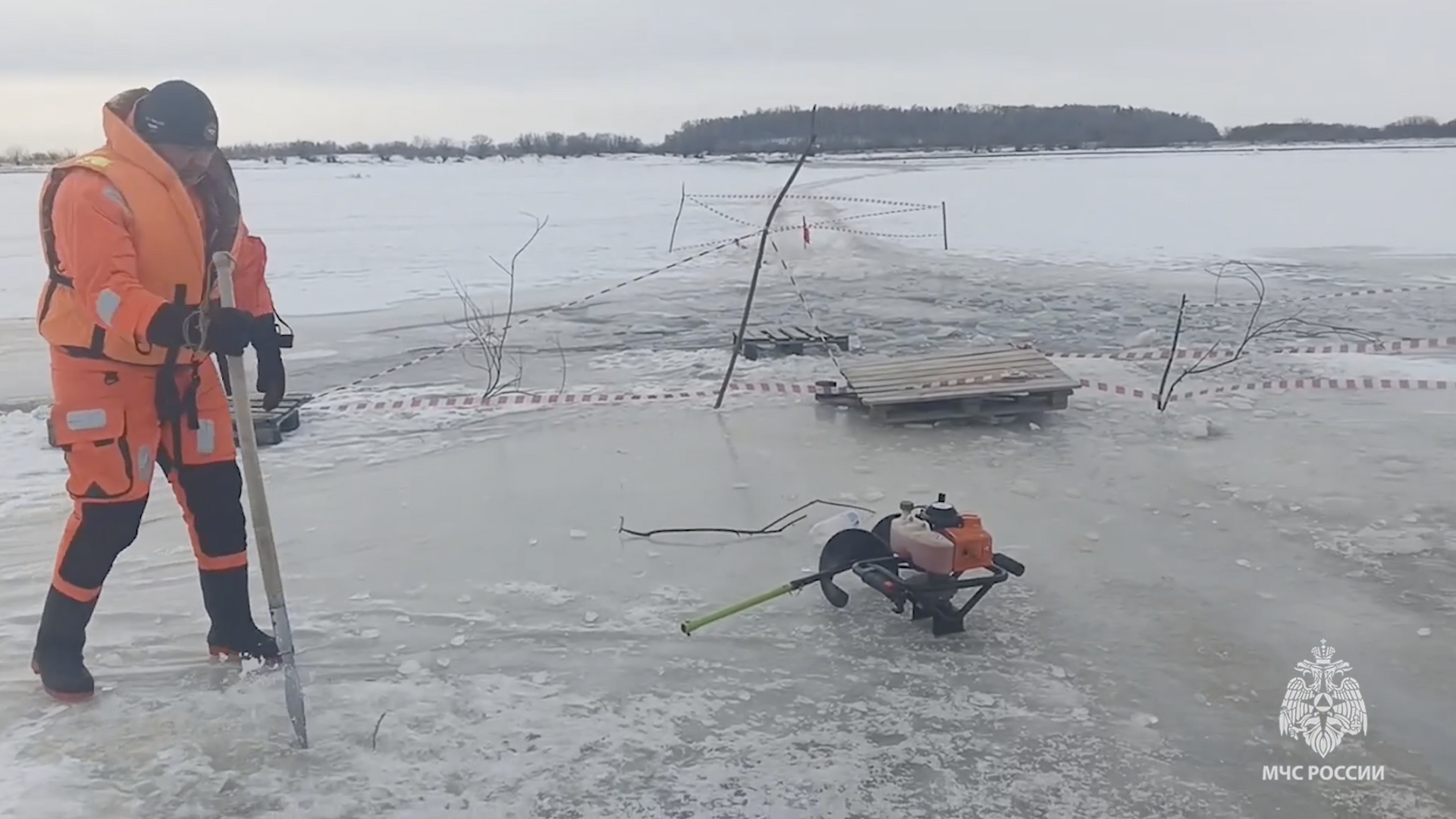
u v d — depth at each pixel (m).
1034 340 11.05
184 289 3.67
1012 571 4.58
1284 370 9.15
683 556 5.25
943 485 6.23
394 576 5.04
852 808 3.29
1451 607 4.60
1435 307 12.55
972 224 24.86
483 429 7.55
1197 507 5.82
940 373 8.01
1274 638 4.34
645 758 3.54
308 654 4.28
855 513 5.30
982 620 4.51
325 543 5.45
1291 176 40.25
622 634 4.44
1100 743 3.62
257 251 3.96
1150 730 3.69
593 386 8.91
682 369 9.61
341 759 3.53
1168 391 8.30
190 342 3.37
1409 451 6.77
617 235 23.44
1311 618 4.51
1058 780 3.42
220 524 4.06
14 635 4.49
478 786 3.39
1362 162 51.41
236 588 4.13
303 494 6.21
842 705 3.86
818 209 29.61
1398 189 33.22
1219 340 10.70
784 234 22.06
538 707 3.86
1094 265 17.34
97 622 4.57
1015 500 5.95
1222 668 4.11
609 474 6.51
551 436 7.36
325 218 28.95
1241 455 6.73
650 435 7.38
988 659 4.19
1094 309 12.98
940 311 12.95
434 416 7.94
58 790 3.35
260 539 3.52
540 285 15.87
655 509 5.89
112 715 3.81
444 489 6.27
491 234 23.92
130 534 3.87
